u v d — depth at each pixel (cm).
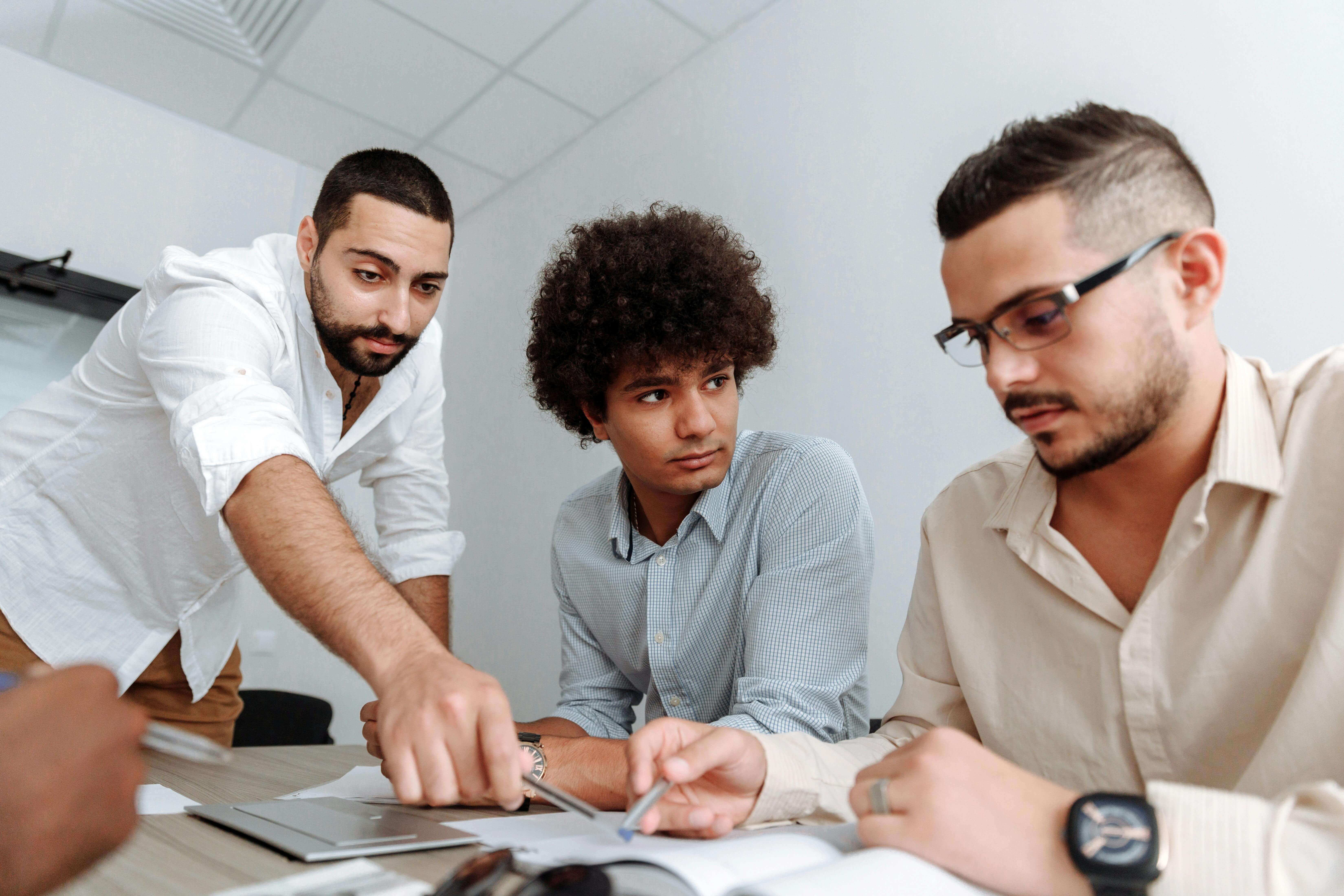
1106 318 57
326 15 265
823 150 234
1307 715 58
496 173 353
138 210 309
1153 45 171
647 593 114
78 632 130
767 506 108
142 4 264
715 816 60
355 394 142
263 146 338
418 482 153
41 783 29
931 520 87
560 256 120
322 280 122
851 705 108
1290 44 151
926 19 215
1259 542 63
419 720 57
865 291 215
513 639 311
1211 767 67
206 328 104
